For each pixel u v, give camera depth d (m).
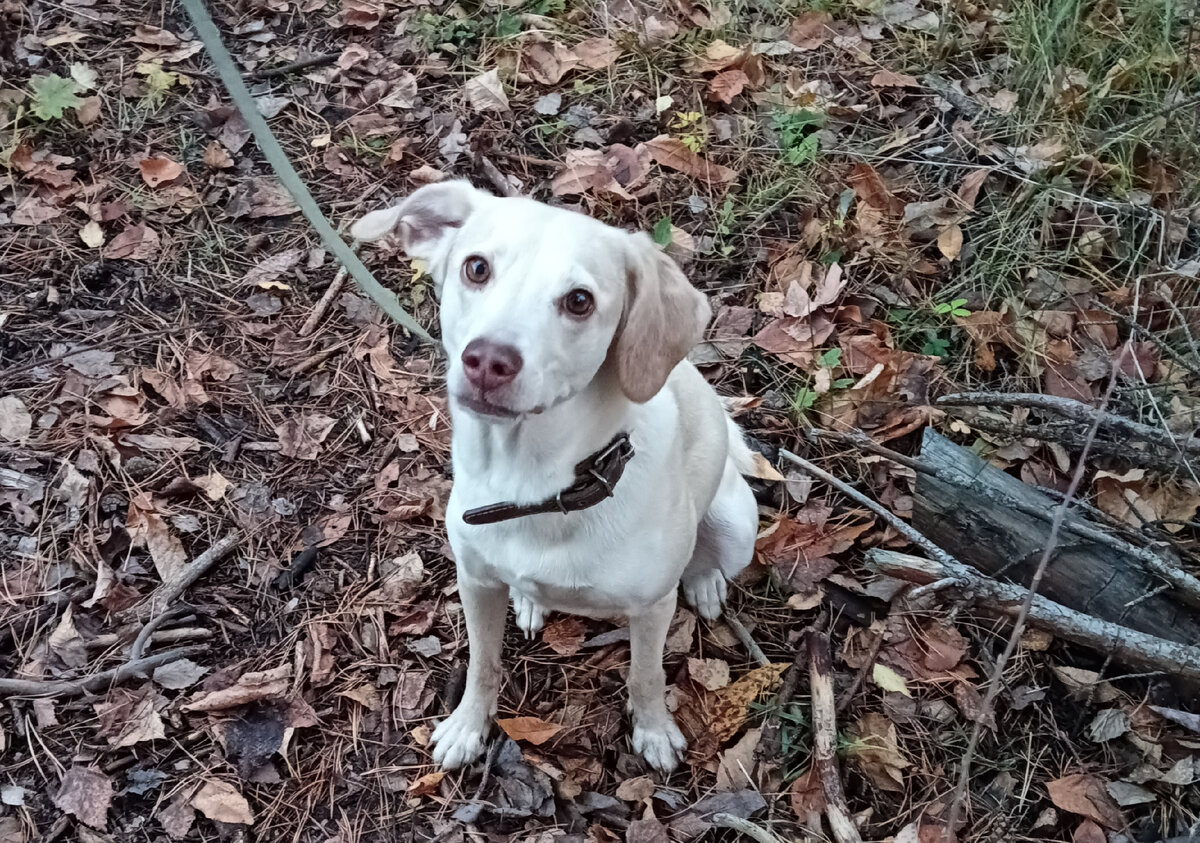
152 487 1.08
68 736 0.89
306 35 1.64
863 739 0.93
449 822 0.88
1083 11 1.58
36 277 1.26
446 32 1.63
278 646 0.98
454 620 1.02
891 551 1.03
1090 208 1.35
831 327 1.25
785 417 1.19
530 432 0.70
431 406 1.18
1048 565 1.00
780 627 1.04
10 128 1.41
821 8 1.68
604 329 0.69
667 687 0.98
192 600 1.00
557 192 1.39
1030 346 1.21
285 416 1.17
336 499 1.10
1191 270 1.24
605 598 0.81
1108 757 0.92
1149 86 1.43
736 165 1.44
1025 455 1.13
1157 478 1.09
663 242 1.32
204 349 1.21
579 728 0.95
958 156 1.43
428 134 1.49
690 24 1.67
